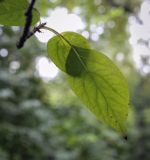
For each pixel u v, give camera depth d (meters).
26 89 5.99
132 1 7.29
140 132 9.11
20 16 0.85
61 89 7.73
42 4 5.40
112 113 0.85
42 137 5.71
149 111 9.49
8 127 5.36
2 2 0.83
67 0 6.39
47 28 0.83
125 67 9.66
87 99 0.86
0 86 5.73
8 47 6.02
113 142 7.32
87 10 7.01
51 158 5.94
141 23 7.19
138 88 10.58
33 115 5.73
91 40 7.18
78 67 0.86
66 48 0.85
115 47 8.57
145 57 9.24
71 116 6.93
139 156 8.84
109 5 7.30
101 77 0.85
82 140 6.64
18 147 5.49
